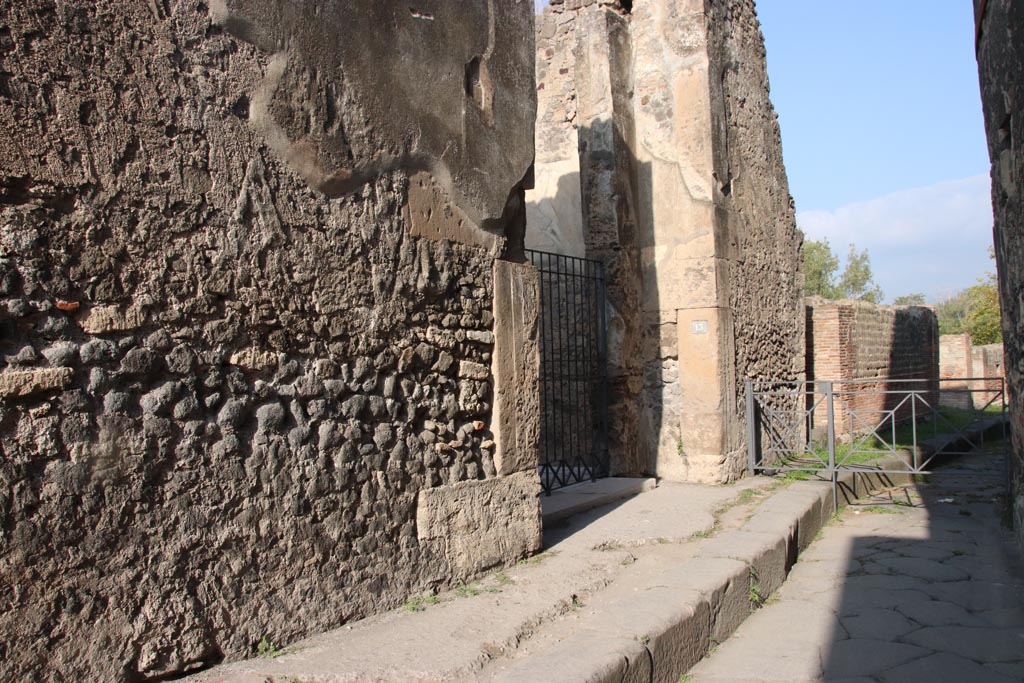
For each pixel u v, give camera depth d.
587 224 7.42
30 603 2.26
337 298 3.31
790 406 8.96
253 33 2.97
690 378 7.34
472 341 4.11
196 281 2.77
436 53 3.88
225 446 2.84
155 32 2.67
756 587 4.61
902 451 9.02
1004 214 5.64
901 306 14.28
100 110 2.50
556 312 7.84
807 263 42.69
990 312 27.89
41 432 2.32
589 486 6.65
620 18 7.63
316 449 3.19
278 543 3.00
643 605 3.70
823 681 3.55
